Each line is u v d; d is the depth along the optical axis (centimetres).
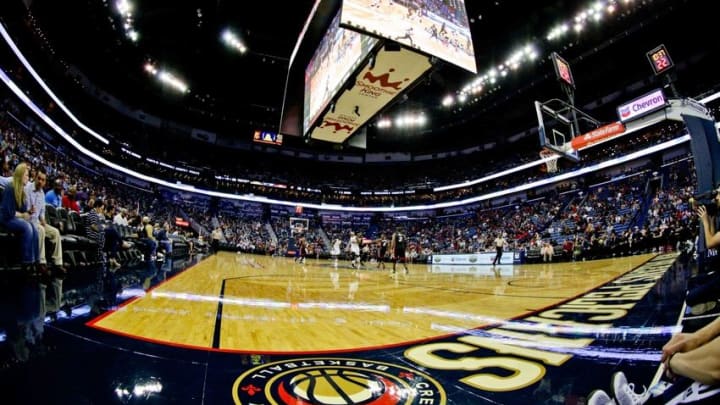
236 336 229
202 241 2152
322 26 873
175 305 331
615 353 187
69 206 635
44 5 1639
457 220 3173
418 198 3512
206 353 188
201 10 2134
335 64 788
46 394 122
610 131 1061
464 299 462
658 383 141
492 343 223
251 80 2866
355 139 1044
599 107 2519
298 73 1070
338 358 191
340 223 3666
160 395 131
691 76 2153
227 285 544
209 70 2711
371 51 640
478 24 2241
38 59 1772
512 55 2391
